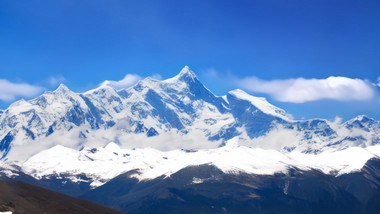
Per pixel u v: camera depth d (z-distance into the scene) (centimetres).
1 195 7369
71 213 8075
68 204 8544
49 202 8112
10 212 6781
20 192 8012
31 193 8306
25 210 7181
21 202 7450
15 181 8644
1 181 8300
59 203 8256
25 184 8756
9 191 7756
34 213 7262
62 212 7850
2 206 6869
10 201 7181
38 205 7762
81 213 8375
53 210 7769
